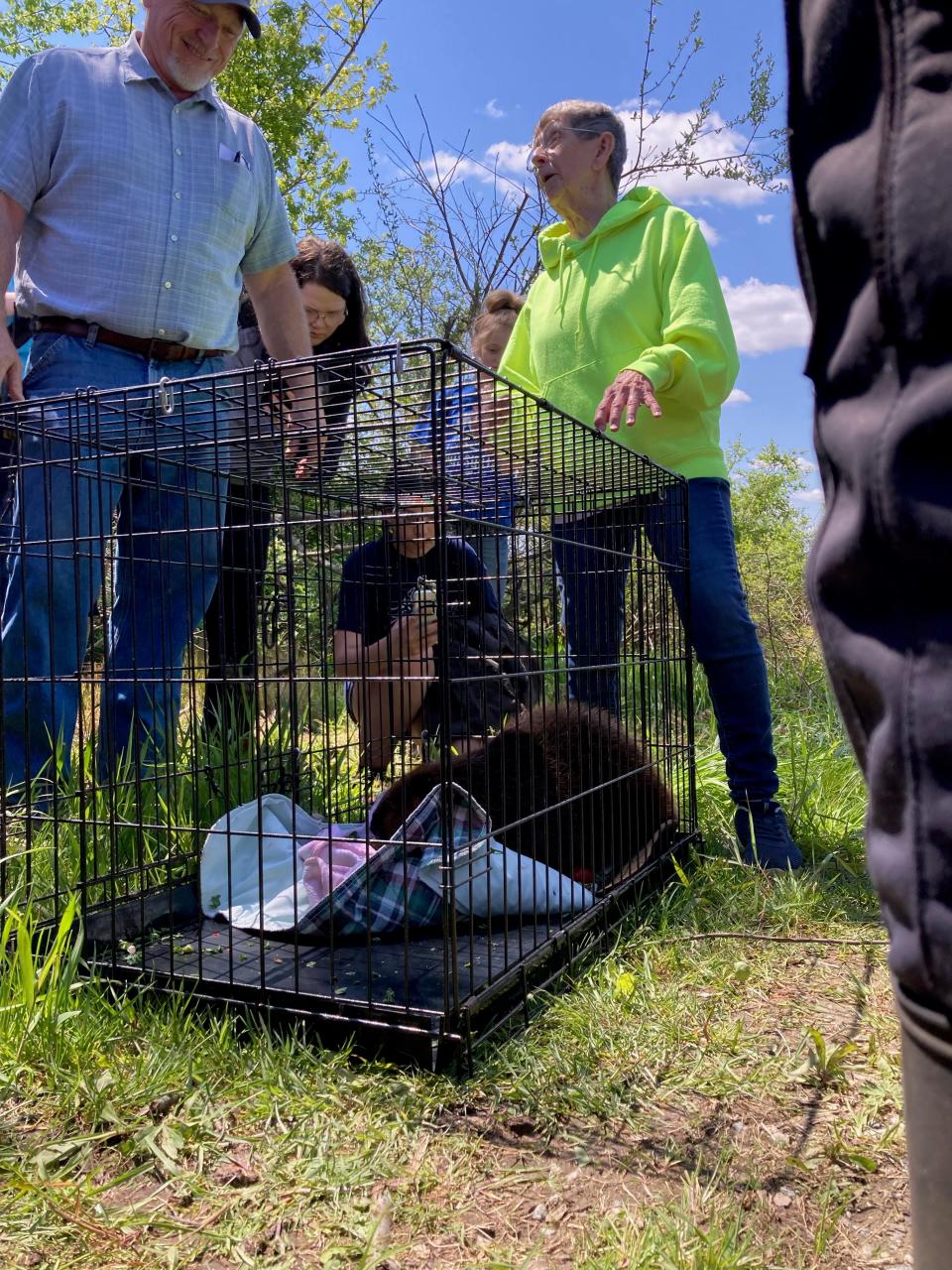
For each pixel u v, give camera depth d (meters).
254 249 3.63
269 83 14.01
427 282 11.09
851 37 0.69
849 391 0.70
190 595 2.65
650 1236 1.32
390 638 2.95
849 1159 1.55
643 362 3.11
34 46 15.47
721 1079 1.79
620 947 2.41
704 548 3.33
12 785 2.77
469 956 1.92
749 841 3.26
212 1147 1.56
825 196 0.70
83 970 2.11
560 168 3.65
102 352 3.09
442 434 1.81
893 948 0.66
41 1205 1.42
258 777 2.53
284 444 2.28
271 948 2.22
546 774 2.55
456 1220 1.40
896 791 0.65
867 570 0.67
